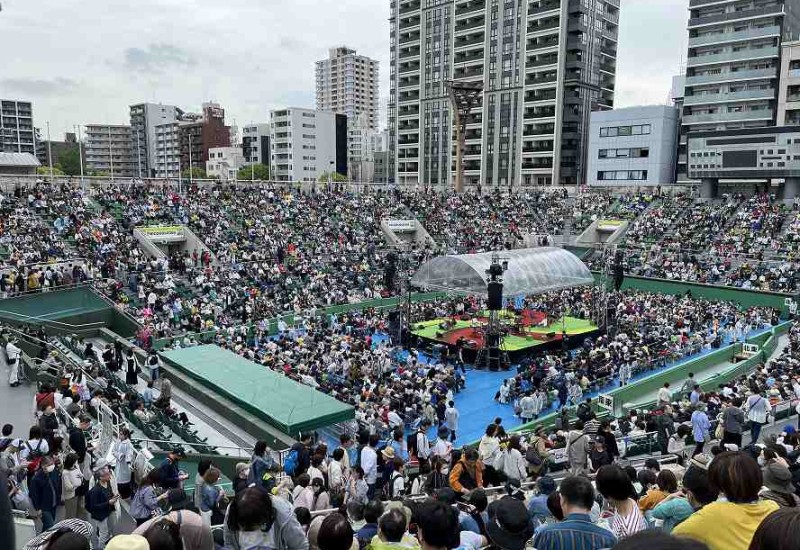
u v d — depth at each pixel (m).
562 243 72.00
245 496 5.80
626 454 19.38
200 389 27.39
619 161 91.81
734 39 86.62
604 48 107.69
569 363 33.22
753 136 67.25
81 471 14.10
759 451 12.94
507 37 108.31
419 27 121.19
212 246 53.78
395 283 51.84
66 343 32.91
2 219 46.25
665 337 39.28
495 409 30.92
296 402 24.58
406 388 26.45
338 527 5.60
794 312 49.31
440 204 76.38
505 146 111.19
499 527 6.47
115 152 183.62
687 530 4.54
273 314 43.78
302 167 156.75
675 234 66.88
